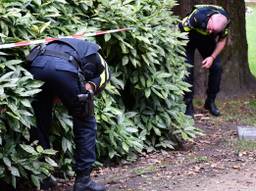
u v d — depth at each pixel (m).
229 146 9.43
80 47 6.77
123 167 8.28
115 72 8.54
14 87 6.46
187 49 10.95
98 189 6.92
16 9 7.00
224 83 13.48
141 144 8.59
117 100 8.72
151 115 9.00
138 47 8.48
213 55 11.23
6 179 6.75
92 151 6.89
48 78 6.58
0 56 6.77
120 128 8.29
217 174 7.91
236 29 13.67
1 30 7.00
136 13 8.82
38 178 6.88
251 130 10.30
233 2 13.58
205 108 12.01
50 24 7.56
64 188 7.32
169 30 9.32
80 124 6.80
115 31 8.17
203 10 10.79
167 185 7.43
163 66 9.23
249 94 13.69
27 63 6.77
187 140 9.68
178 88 9.14
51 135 7.42
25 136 6.72
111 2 8.41
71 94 6.58
